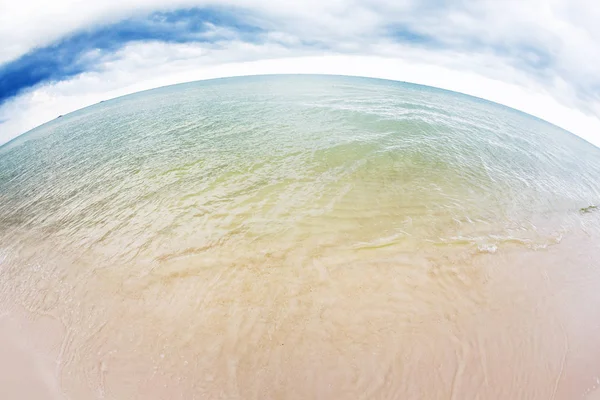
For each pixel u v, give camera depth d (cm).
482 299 733
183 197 1170
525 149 1872
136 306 731
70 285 827
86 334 678
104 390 566
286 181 1233
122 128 2205
